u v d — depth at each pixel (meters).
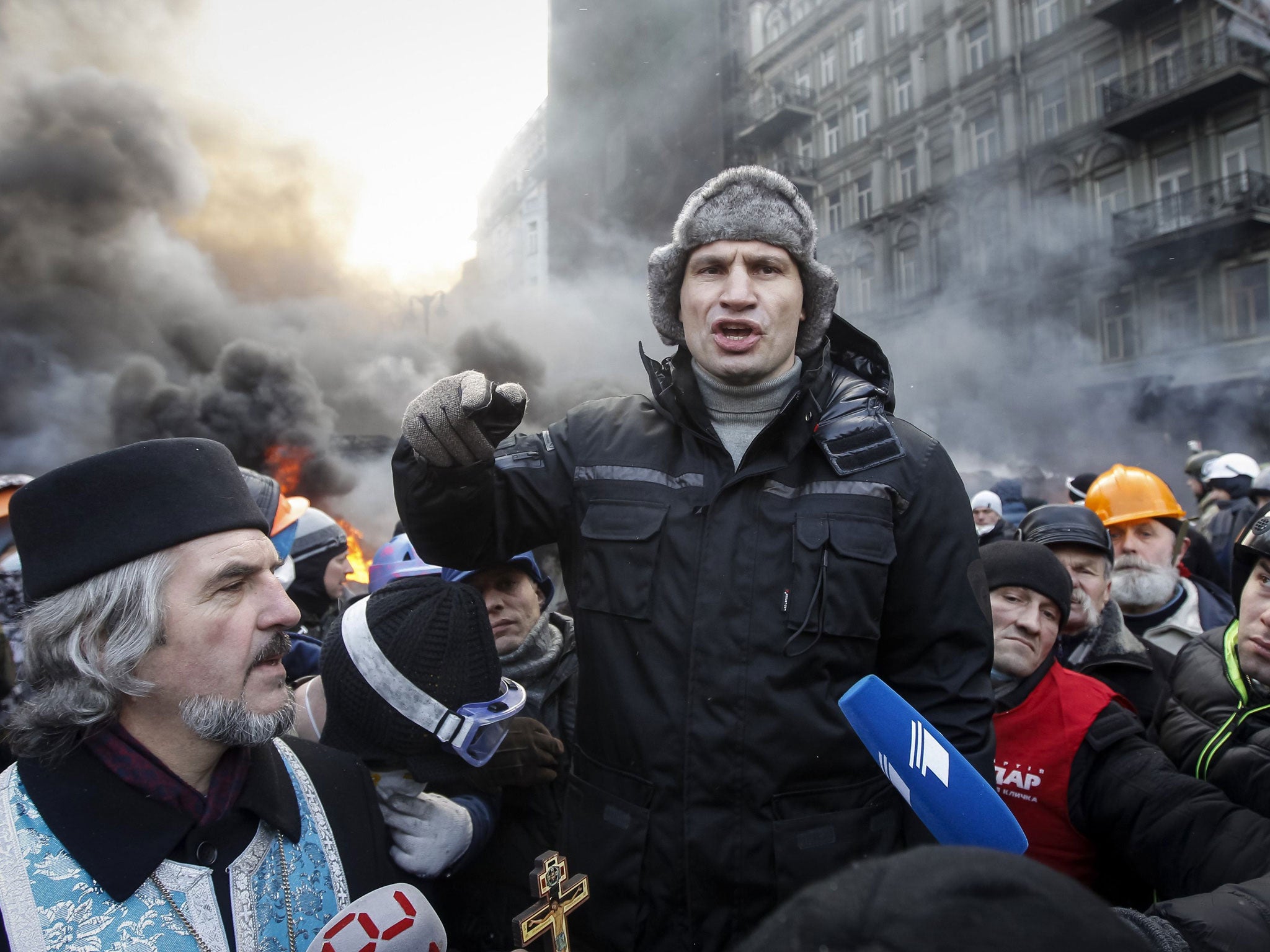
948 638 1.42
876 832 1.36
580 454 1.53
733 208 1.44
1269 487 4.70
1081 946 0.44
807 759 1.31
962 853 0.49
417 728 1.29
